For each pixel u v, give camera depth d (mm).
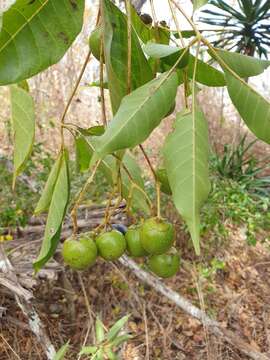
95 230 1066
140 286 3521
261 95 748
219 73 1049
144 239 983
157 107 720
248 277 4375
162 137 6062
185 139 717
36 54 799
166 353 3271
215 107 7785
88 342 3111
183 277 3930
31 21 790
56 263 2553
